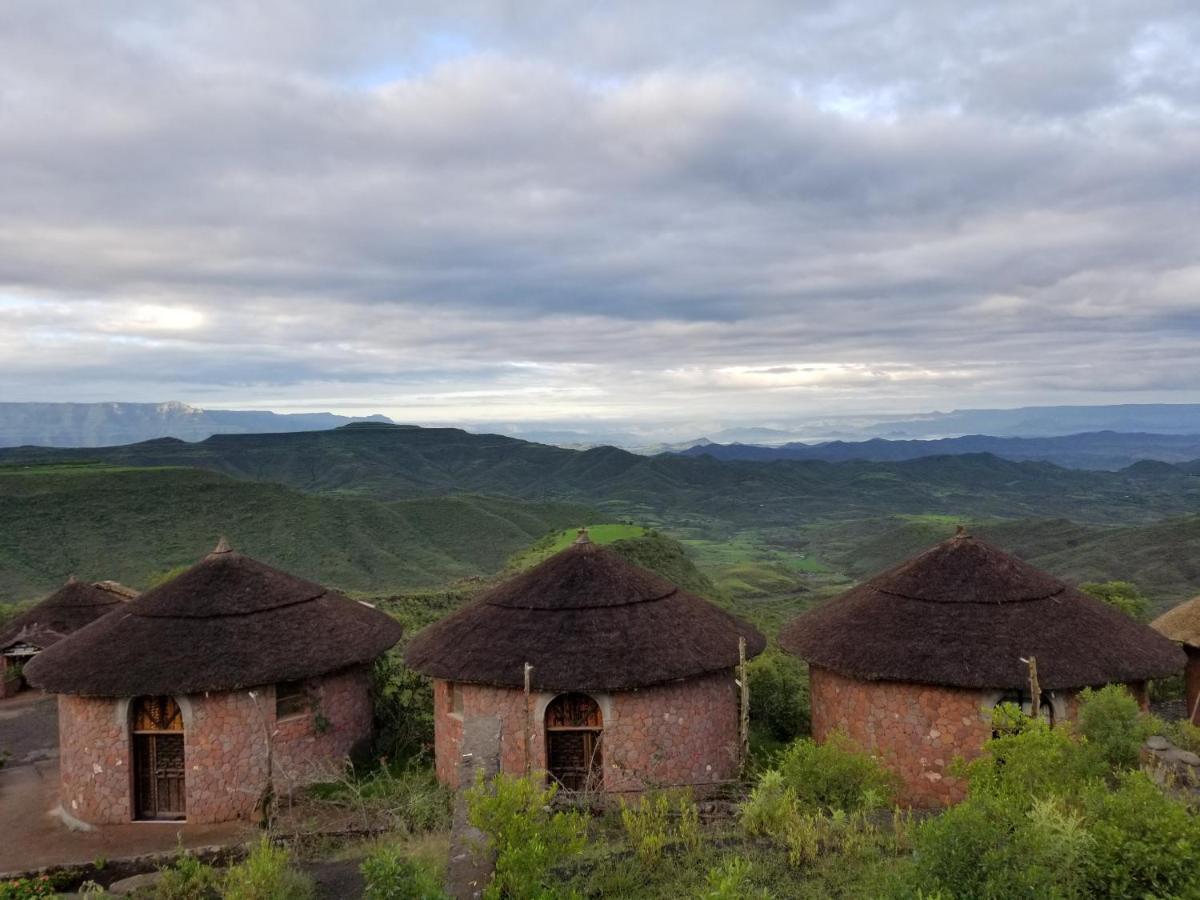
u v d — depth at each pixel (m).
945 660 17.16
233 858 14.27
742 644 17.75
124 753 18.12
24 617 30.77
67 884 14.75
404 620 40.25
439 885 10.12
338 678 20.19
